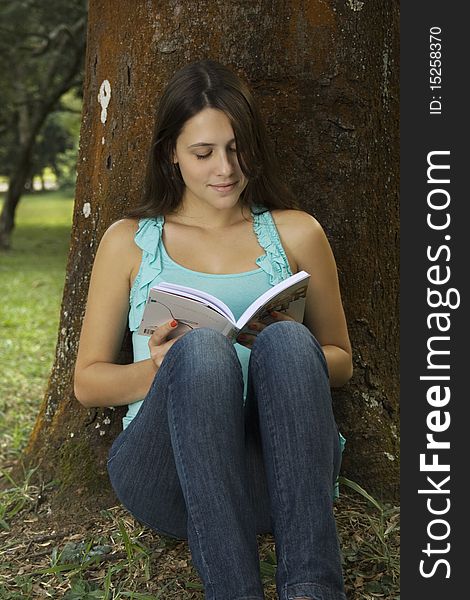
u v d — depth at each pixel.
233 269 3.19
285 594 2.54
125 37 3.74
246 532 2.63
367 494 3.52
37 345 9.04
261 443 2.87
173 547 3.35
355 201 3.74
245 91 3.04
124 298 3.23
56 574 3.29
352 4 3.64
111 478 3.03
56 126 37.19
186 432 2.62
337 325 3.33
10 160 28.53
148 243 3.19
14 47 19.11
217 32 3.59
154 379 2.78
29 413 6.21
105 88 3.86
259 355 2.74
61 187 51.00
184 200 3.26
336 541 2.63
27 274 16.09
